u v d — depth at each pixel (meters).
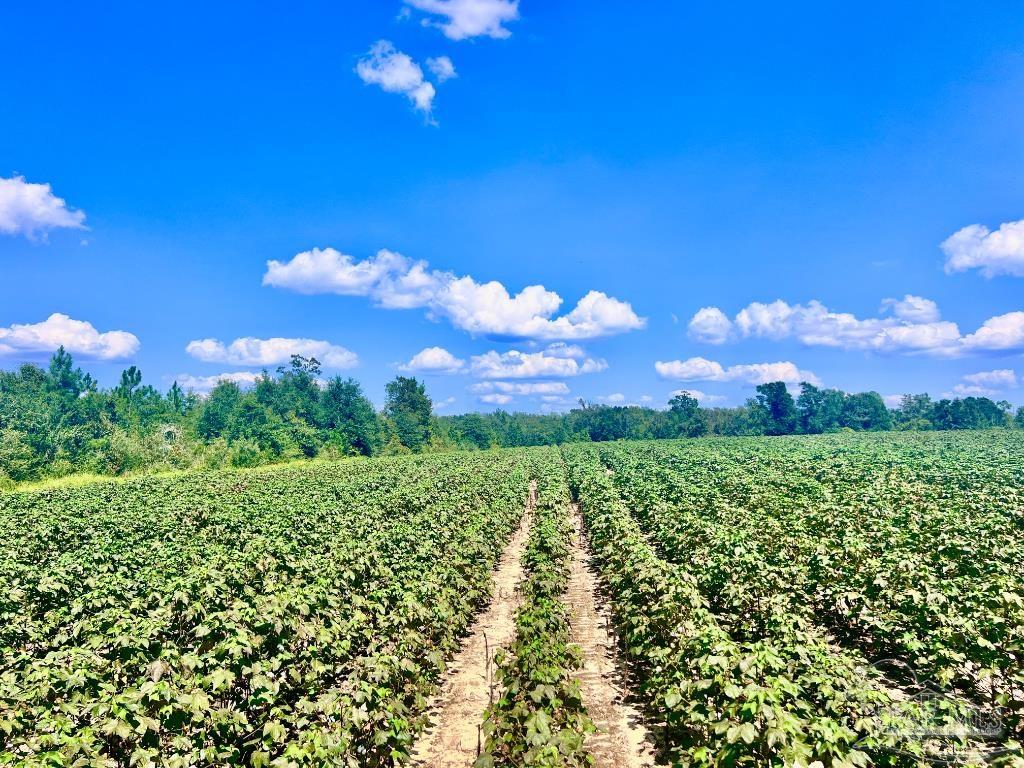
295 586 14.39
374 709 9.27
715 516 23.67
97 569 17.84
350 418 106.00
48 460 71.31
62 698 8.89
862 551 16.05
